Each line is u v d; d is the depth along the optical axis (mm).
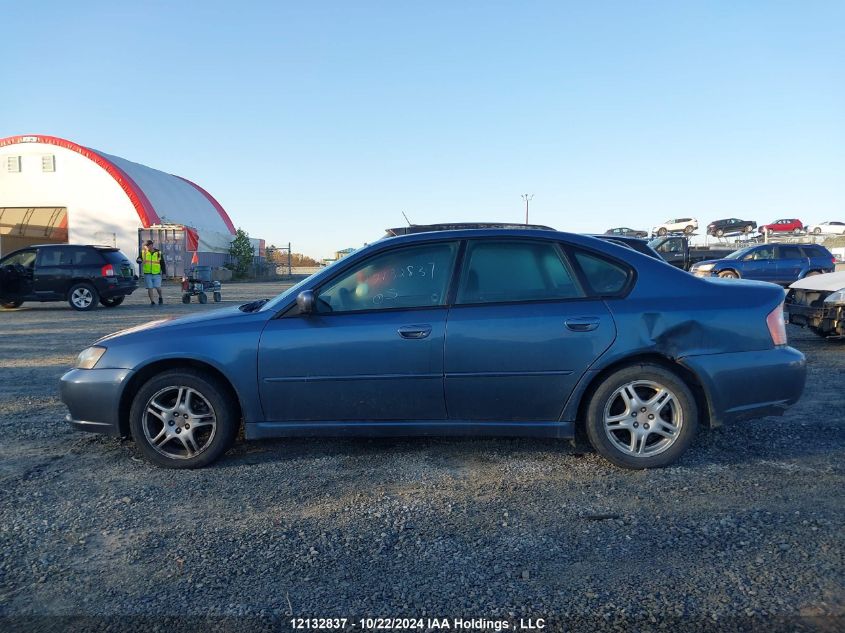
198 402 4180
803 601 2521
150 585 2748
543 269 4109
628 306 3973
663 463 3973
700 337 3932
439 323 3977
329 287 4180
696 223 38094
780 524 3195
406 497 3648
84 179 33719
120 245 33781
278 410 4070
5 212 34406
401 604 2572
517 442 4582
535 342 3910
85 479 4004
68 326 12320
